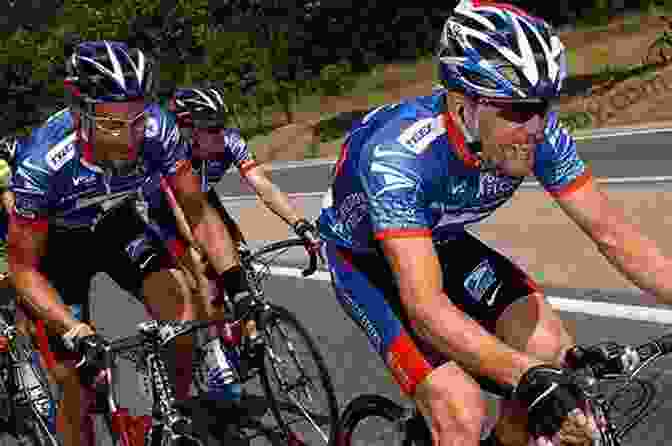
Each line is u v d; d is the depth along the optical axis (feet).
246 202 38.58
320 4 102.94
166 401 7.52
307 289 18.20
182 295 9.33
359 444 8.09
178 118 11.16
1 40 120.88
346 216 7.11
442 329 5.53
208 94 11.10
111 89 6.84
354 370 12.85
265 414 11.37
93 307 20.36
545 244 17.87
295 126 82.84
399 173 5.95
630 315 12.74
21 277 8.07
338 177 7.13
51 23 123.54
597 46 79.15
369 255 7.19
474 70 5.29
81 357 7.64
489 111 5.38
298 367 10.19
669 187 22.89
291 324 10.27
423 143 5.99
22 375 10.83
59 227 8.90
